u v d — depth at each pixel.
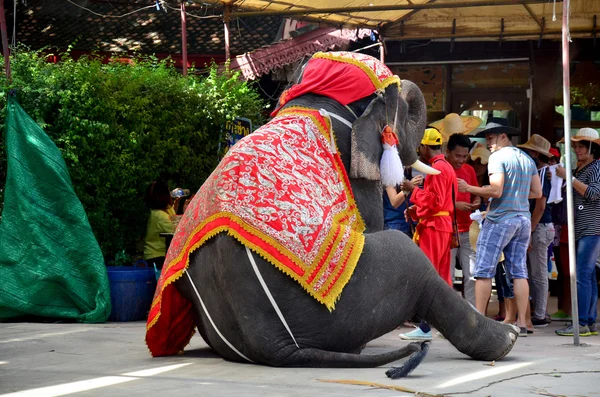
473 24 13.48
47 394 5.11
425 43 15.30
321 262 6.04
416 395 5.00
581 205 8.99
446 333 6.53
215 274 6.21
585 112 15.15
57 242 9.76
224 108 11.99
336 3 12.20
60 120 10.29
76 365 6.42
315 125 6.58
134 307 10.10
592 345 7.96
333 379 5.52
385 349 7.50
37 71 10.44
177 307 6.77
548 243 9.73
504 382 5.56
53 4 22.80
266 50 14.75
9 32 21.55
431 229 8.23
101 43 21.12
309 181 6.24
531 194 8.97
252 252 6.00
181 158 11.48
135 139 10.83
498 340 6.53
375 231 6.95
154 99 11.23
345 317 6.11
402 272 6.32
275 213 6.02
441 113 15.65
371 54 15.51
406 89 7.75
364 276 6.18
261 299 6.02
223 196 6.14
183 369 6.11
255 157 6.19
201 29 22.08
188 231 6.47
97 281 9.82
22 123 9.86
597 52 14.91
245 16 12.46
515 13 13.25
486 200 10.53
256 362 6.25
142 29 22.00
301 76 7.22
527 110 15.34
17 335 8.39
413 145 7.67
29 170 9.78
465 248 9.66
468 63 15.47
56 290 9.78
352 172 6.75
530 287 9.88
